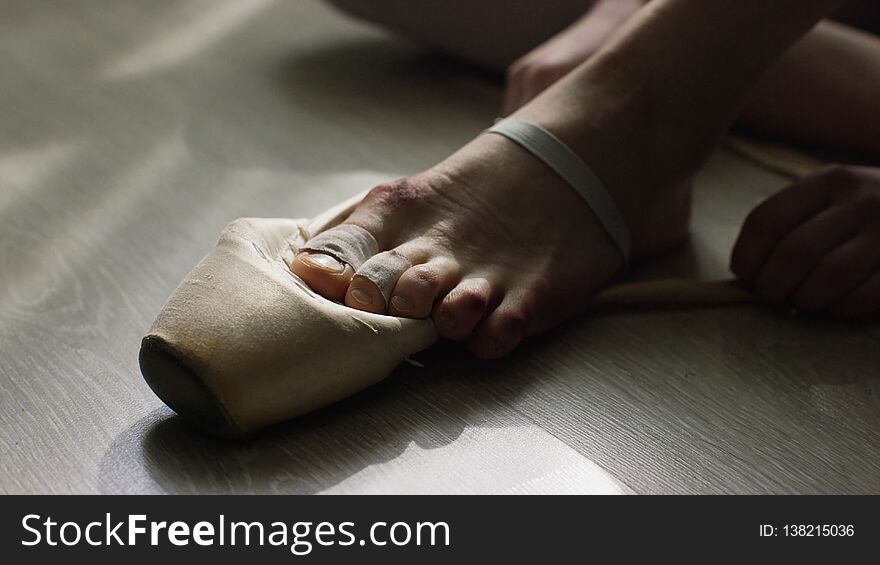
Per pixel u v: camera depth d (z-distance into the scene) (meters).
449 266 0.79
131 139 1.26
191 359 0.67
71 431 0.72
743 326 0.90
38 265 0.96
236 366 0.67
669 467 0.72
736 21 0.87
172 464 0.69
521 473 0.70
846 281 0.88
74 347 0.83
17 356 0.81
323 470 0.69
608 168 0.87
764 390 0.81
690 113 0.89
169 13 1.79
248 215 1.07
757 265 0.91
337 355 0.72
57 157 1.21
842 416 0.78
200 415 0.69
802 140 1.25
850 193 0.89
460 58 1.54
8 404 0.75
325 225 0.83
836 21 1.30
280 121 1.34
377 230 0.80
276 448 0.71
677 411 0.78
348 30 1.74
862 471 0.73
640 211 0.90
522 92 1.13
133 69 1.51
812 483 0.71
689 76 0.88
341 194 1.13
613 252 0.89
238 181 1.15
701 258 1.01
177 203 1.10
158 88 1.44
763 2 0.86
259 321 0.69
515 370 0.82
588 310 0.91
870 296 0.88
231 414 0.68
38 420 0.73
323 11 1.83
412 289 0.76
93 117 1.33
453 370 0.81
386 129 1.33
